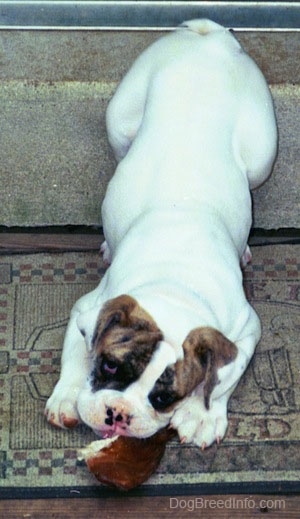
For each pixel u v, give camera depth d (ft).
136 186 5.27
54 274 5.88
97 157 6.10
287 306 5.81
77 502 5.00
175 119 5.32
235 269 5.08
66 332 5.23
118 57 6.12
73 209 6.19
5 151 6.07
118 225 5.33
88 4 6.26
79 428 5.21
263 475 5.12
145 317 4.42
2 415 5.26
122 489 4.90
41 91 5.93
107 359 4.38
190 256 4.93
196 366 4.42
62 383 5.06
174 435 4.88
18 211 6.19
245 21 6.39
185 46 5.58
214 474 5.10
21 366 5.46
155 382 4.34
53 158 6.09
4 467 5.08
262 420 5.32
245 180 5.47
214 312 4.81
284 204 6.22
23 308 5.71
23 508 4.98
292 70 6.08
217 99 5.39
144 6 6.31
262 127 5.49
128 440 4.71
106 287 5.07
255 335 5.14
